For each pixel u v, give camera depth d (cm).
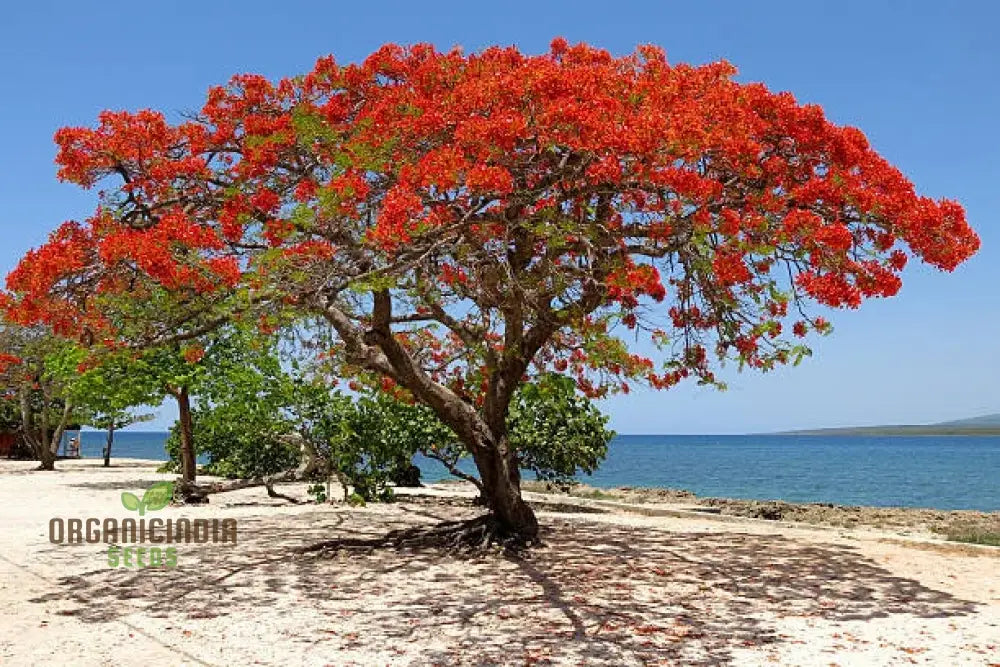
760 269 846
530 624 711
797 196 797
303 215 855
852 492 3425
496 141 772
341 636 669
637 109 847
